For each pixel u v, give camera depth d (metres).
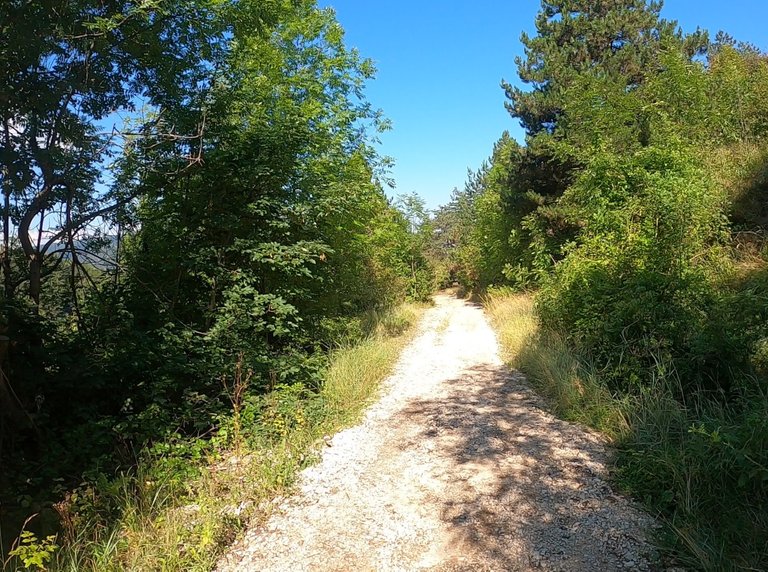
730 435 3.56
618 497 3.93
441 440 5.48
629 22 14.84
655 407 4.97
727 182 9.12
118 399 6.23
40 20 5.11
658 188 7.77
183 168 7.61
